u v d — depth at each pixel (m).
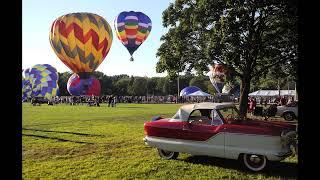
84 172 9.45
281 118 29.33
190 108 10.80
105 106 57.78
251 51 21.30
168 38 25.12
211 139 10.12
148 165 10.27
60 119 28.36
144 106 57.38
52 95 76.31
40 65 77.62
